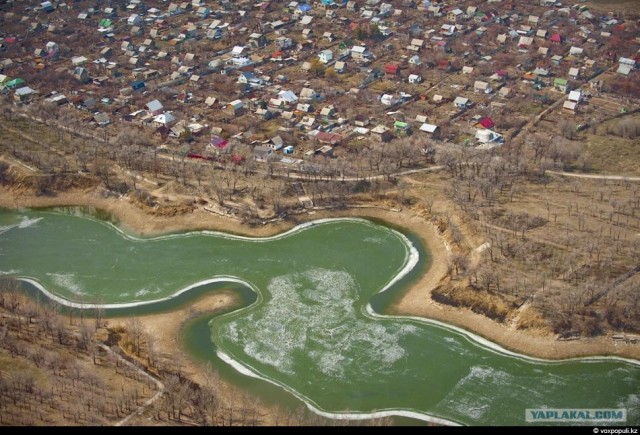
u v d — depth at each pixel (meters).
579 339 176.75
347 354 178.50
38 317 184.00
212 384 167.38
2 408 152.62
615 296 185.00
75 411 152.88
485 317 186.38
